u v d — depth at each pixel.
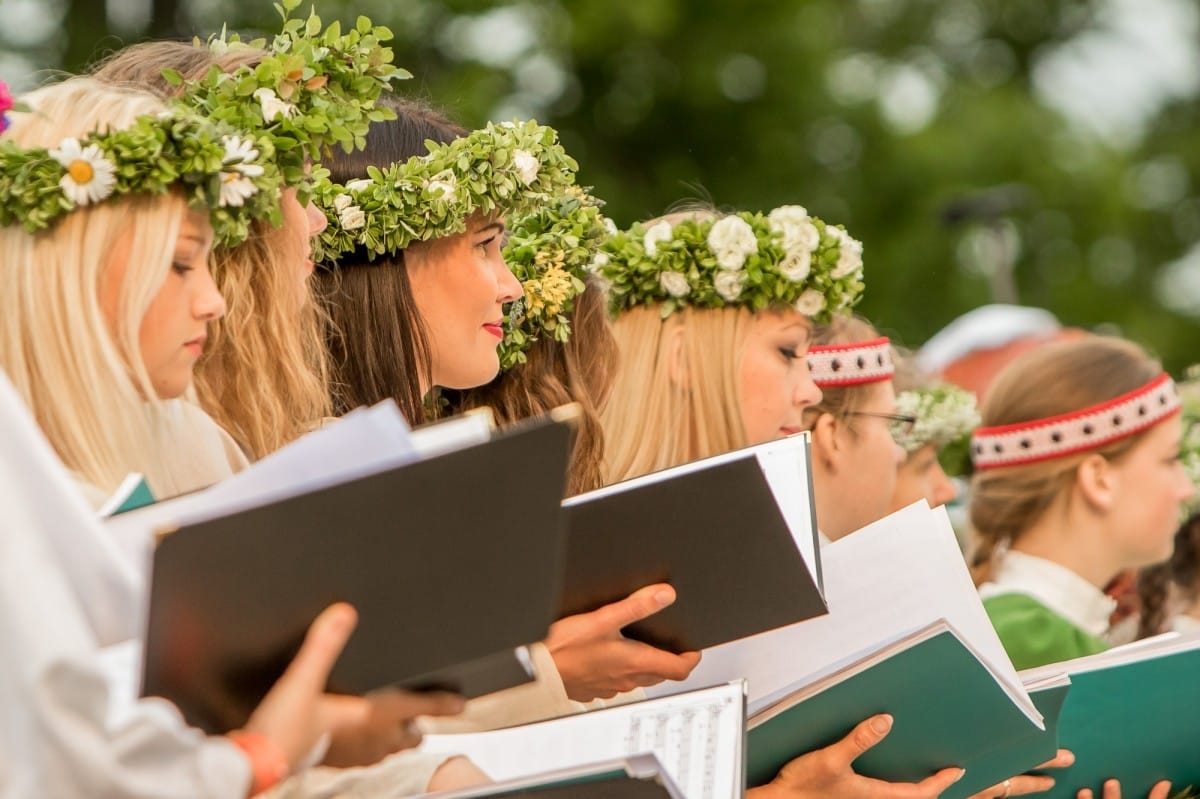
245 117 5.02
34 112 4.40
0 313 4.17
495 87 23.98
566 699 4.65
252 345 5.09
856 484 7.71
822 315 7.29
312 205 5.66
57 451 4.12
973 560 7.91
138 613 3.22
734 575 4.45
